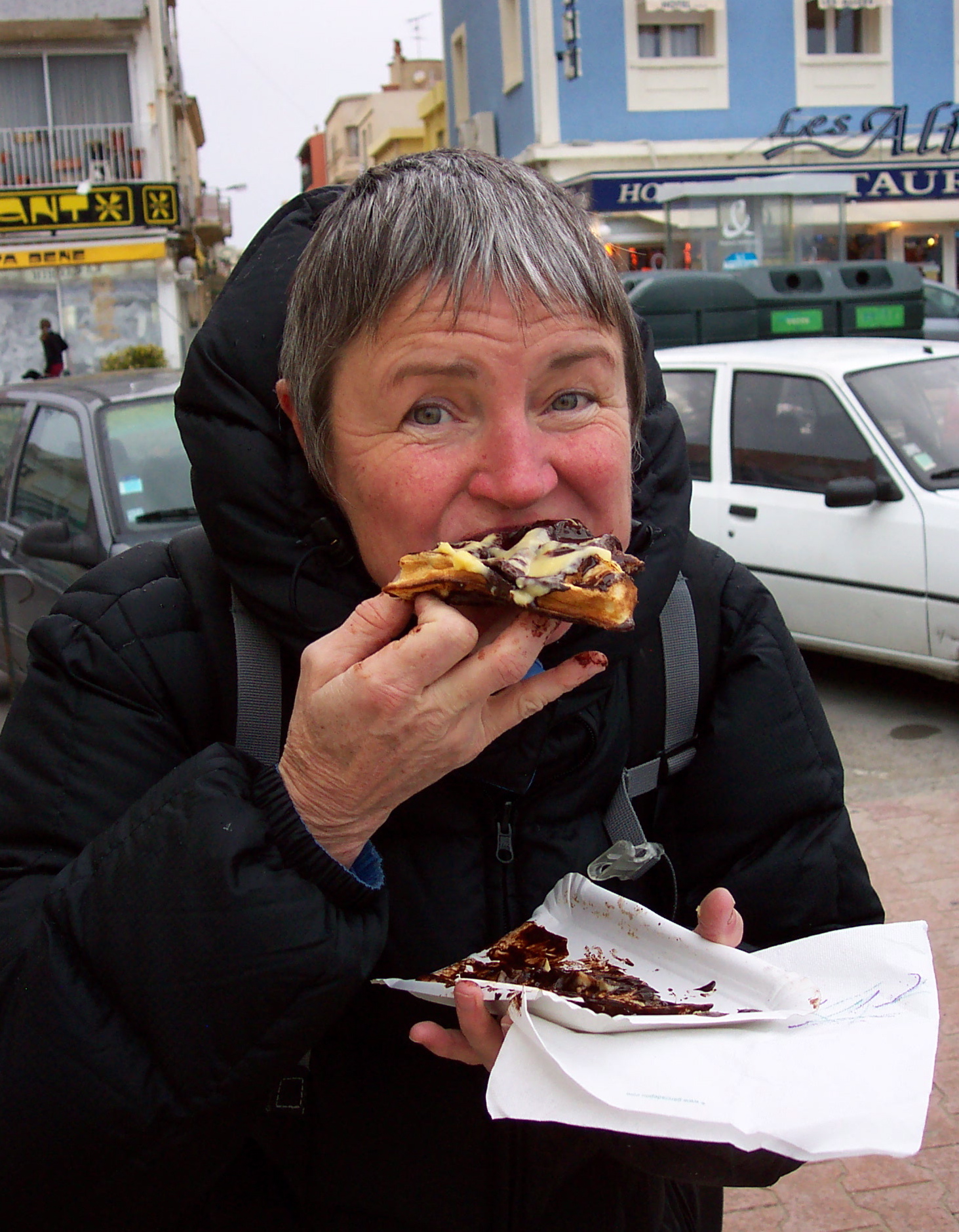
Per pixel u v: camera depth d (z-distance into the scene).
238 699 1.27
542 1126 1.20
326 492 1.22
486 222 1.07
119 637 1.27
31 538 4.61
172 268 21.95
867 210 19.09
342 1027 1.26
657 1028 1.05
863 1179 2.67
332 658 1.03
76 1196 1.04
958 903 3.82
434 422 1.11
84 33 21.17
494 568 1.00
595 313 1.12
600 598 0.98
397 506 1.11
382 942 1.10
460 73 22.94
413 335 1.07
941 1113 2.86
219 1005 1.01
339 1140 1.24
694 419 6.39
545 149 18.17
